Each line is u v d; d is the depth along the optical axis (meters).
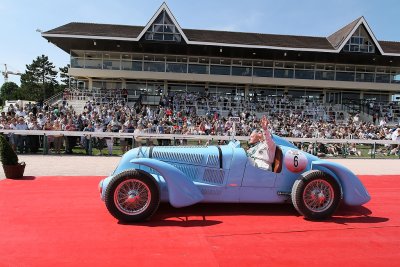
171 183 4.94
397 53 33.91
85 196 6.30
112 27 36.03
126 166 5.25
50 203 5.78
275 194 5.41
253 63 35.84
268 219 5.14
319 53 33.31
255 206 5.81
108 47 33.25
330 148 15.59
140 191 4.82
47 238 4.19
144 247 3.97
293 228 4.77
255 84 36.59
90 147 12.87
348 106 32.62
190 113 26.53
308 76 36.59
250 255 3.82
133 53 34.53
